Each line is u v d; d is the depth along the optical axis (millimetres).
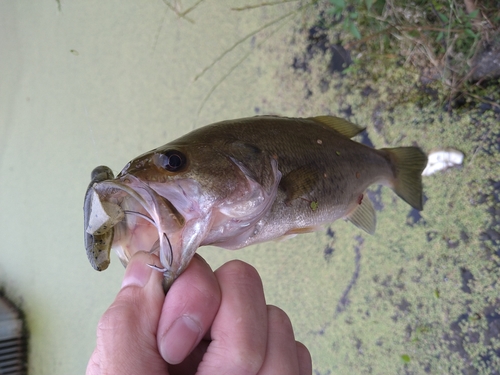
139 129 448
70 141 512
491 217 275
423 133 299
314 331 344
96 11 477
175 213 151
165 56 424
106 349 130
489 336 271
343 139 217
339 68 328
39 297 562
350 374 324
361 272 322
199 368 134
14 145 579
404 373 300
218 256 402
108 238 146
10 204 592
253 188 171
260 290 144
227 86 386
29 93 556
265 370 136
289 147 188
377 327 313
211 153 167
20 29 557
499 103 272
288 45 350
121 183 145
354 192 219
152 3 430
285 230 189
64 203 525
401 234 306
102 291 490
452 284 286
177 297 135
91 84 488
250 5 365
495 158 274
